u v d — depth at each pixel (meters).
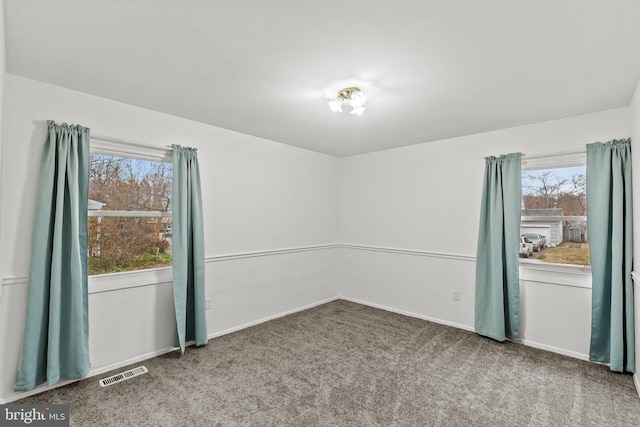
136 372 2.66
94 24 1.63
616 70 2.08
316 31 1.68
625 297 2.66
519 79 2.23
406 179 4.30
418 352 3.07
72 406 2.18
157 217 3.12
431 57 1.93
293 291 4.35
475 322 3.55
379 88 2.39
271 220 4.06
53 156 2.34
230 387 2.43
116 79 2.29
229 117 3.13
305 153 4.53
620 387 2.45
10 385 2.22
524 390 2.41
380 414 2.11
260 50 1.88
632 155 2.57
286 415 2.10
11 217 2.23
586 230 3.05
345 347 3.18
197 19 1.58
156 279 2.99
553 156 3.12
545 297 3.16
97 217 2.76
